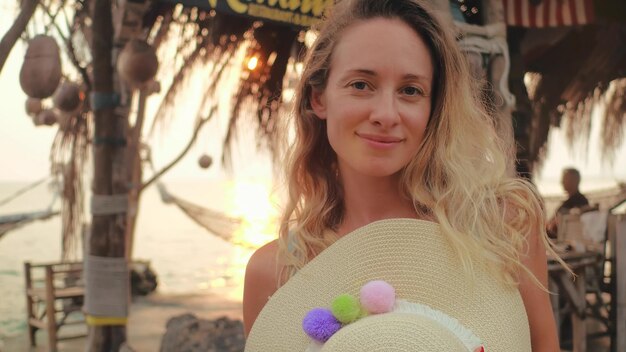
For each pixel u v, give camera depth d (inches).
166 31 206.4
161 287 409.1
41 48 135.9
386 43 38.8
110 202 178.9
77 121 264.1
